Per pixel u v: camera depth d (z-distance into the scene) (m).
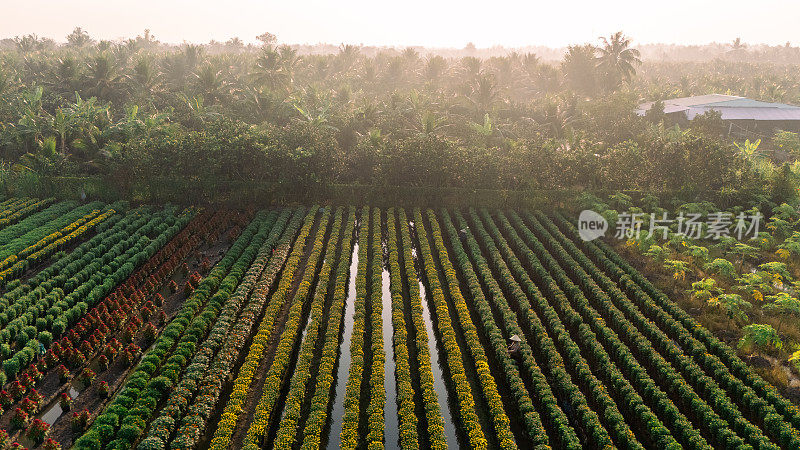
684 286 40.91
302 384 27.25
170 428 24.34
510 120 77.88
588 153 57.19
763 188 56.28
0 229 48.22
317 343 32.44
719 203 55.28
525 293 39.06
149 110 70.81
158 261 42.16
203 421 24.91
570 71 110.31
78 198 54.91
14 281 37.03
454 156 55.47
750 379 28.66
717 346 31.53
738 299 34.56
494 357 31.38
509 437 24.12
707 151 56.66
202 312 34.03
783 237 50.72
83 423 25.14
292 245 46.91
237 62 120.00
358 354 29.70
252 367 28.73
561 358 29.95
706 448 23.38
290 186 54.88
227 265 40.72
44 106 74.25
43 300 34.09
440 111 77.25
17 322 31.55
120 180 54.53
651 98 106.75
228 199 55.16
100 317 33.16
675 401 28.27
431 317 36.25
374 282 37.91
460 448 25.27
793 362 30.20
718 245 46.53
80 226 47.69
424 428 25.98
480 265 41.34
